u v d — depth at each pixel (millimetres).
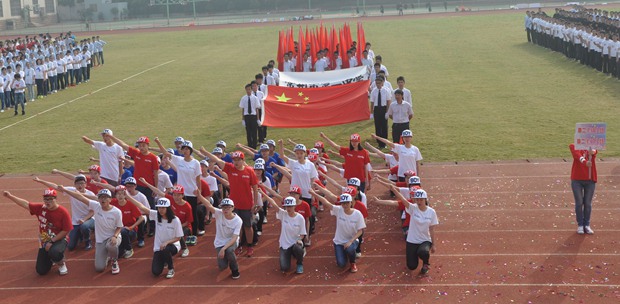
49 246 13852
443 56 45219
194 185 15680
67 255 15227
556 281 12867
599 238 14852
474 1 102312
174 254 13969
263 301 12609
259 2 109000
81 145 25359
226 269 14156
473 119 26953
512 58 42500
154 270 13781
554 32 43438
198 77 41281
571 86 32469
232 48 56750
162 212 13594
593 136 14797
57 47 46094
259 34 66938
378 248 14938
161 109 31734
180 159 15789
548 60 40781
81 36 75938
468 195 18156
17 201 14062
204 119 29125
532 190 18297
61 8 109250
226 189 17703
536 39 47906
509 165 20656
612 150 21547
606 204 16906
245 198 14664
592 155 14805
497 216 16484
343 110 23328
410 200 14156
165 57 52719
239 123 28031
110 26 92438
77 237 15500
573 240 14805
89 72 42281
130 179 15156
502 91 32375
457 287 12812
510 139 23688
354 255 13602
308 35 38781
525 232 15391
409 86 34844
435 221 13305
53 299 13031
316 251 14945
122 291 13266
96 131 27625
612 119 25562
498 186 18766
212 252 15094
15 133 27797
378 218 16797
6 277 14148
